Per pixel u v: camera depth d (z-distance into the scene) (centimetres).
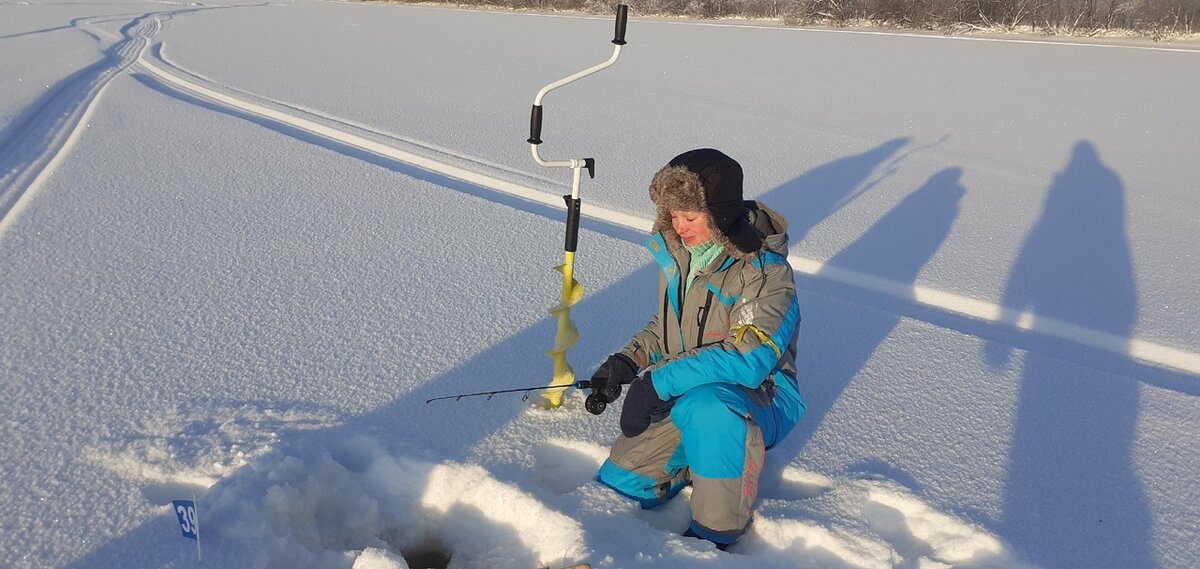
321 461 277
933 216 585
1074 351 414
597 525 262
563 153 712
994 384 367
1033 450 321
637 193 611
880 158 730
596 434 317
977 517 281
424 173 654
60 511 263
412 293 430
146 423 310
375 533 272
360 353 368
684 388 254
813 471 302
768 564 257
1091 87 1104
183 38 1397
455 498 281
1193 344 416
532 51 1342
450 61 1207
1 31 1404
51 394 325
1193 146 802
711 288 259
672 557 248
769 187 640
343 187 590
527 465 298
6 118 745
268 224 515
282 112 827
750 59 1291
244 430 306
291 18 1831
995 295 464
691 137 780
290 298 417
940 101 991
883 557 257
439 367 361
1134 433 335
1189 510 290
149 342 368
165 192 564
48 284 419
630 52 1343
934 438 326
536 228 527
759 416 264
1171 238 556
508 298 429
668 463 274
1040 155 758
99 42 1305
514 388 347
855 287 478
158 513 263
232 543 247
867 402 349
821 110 920
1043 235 555
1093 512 288
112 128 721
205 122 754
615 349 384
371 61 1182
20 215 509
